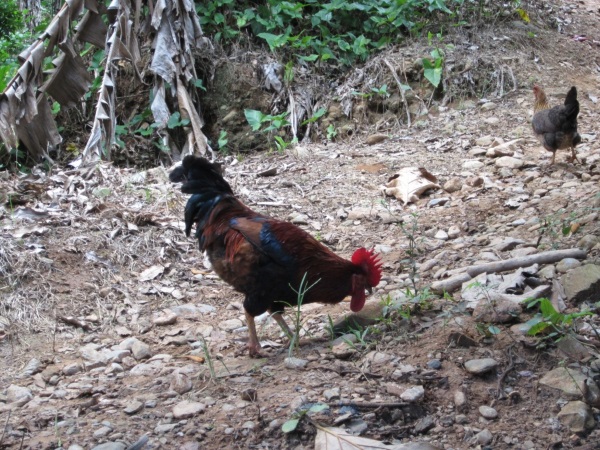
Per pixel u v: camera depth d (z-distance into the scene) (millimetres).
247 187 3824
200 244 2684
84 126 4578
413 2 5215
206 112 4859
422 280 2943
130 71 4754
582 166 3695
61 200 3477
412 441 2281
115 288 3043
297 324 2594
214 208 2645
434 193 3658
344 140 4562
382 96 4703
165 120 4391
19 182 3633
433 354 2502
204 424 2348
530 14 5664
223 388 2477
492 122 4359
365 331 2602
